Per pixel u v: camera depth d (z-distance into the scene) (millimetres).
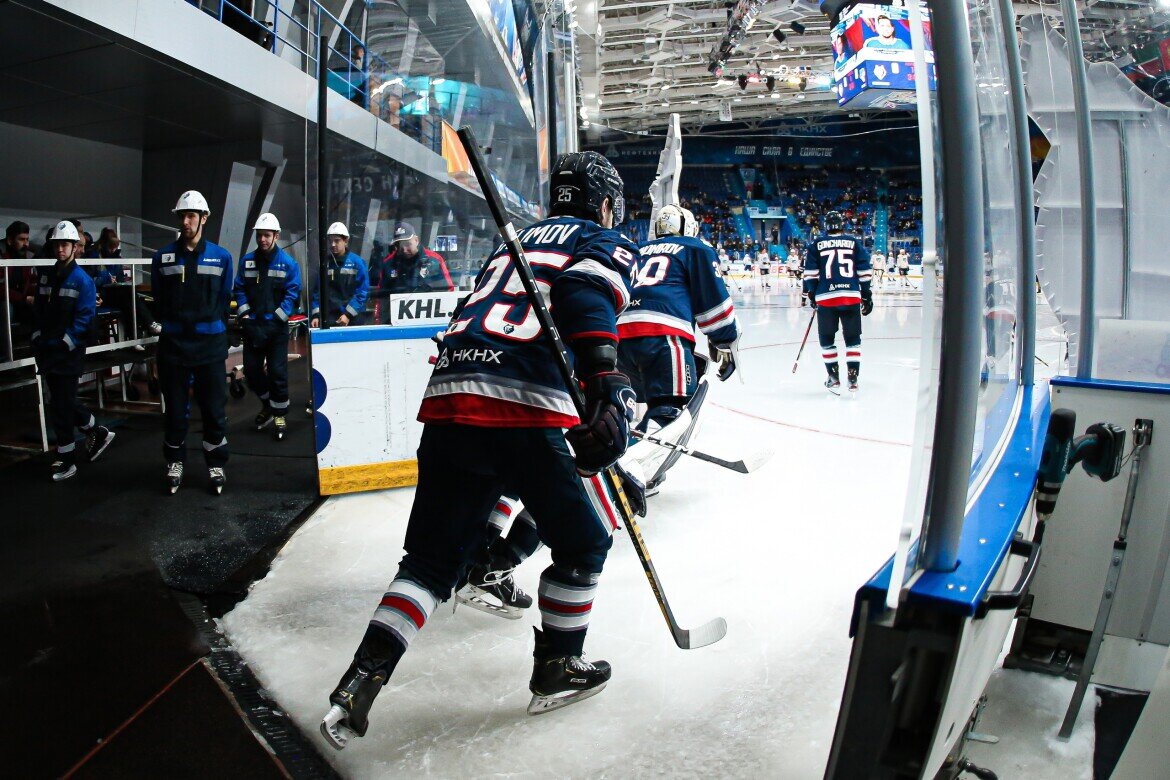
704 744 1773
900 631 970
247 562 3051
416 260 4648
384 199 4520
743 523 3322
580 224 1915
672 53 22422
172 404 4027
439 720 1919
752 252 40188
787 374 7746
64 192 9680
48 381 4324
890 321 14398
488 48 6242
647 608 2504
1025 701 1913
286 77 8453
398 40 5977
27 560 3082
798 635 2299
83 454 4949
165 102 8109
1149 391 1960
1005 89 1683
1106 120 2643
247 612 2566
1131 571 2057
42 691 2045
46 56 6441
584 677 1955
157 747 1789
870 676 998
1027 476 1454
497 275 1932
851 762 1024
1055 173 2709
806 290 6664
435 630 2436
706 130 40750
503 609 2479
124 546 3246
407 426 4086
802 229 41469
